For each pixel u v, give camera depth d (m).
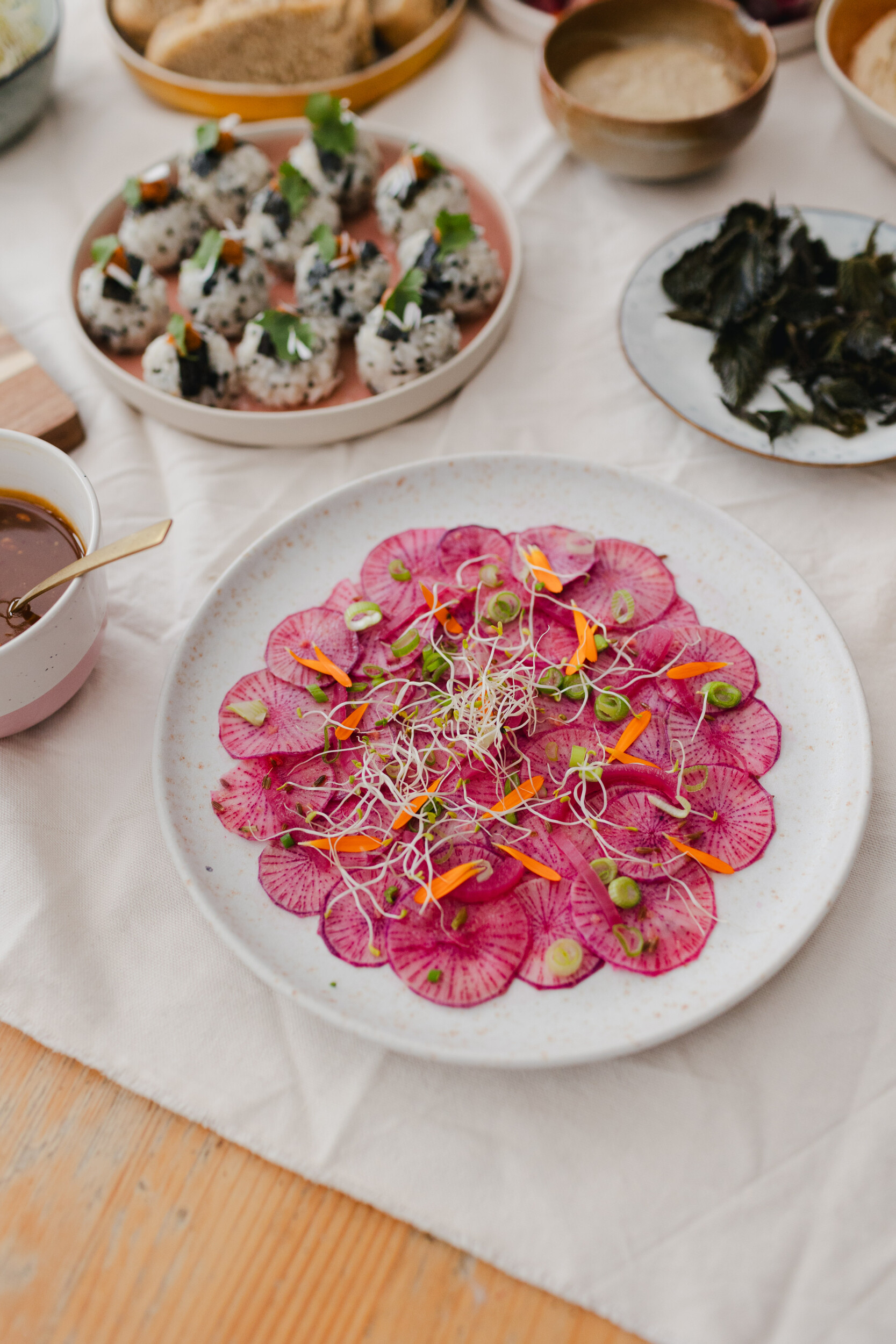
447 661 0.57
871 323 0.65
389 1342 0.47
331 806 0.55
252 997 0.53
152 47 0.83
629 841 0.53
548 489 0.62
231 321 0.71
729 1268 0.47
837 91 0.82
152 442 0.69
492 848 0.53
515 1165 0.49
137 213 0.74
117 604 0.63
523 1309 0.48
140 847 0.56
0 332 0.70
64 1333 0.47
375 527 0.62
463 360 0.67
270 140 0.79
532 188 0.79
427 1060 0.50
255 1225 0.49
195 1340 0.47
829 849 0.52
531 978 0.51
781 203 0.77
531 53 0.88
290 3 0.80
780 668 0.57
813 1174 0.49
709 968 0.51
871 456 0.63
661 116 0.77
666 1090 0.50
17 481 0.58
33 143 0.84
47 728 0.59
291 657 0.58
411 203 0.73
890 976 0.52
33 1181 0.50
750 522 0.64
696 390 0.67
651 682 0.57
